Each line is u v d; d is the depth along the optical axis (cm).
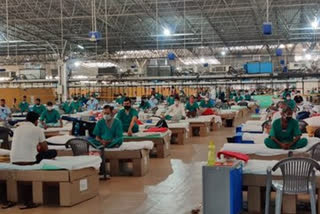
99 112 1550
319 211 474
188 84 2400
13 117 1584
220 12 2044
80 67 2738
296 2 1900
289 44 3250
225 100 2236
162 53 3331
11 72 2805
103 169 725
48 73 3394
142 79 2317
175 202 560
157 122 1177
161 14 2069
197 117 1462
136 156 744
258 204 494
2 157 670
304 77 2183
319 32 2575
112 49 3142
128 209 531
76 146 706
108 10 1991
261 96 2492
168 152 987
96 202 571
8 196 579
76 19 2120
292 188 441
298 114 1070
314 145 610
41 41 2614
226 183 445
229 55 3484
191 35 2595
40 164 564
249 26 2394
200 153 1005
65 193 552
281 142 657
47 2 1831
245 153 653
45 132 1095
